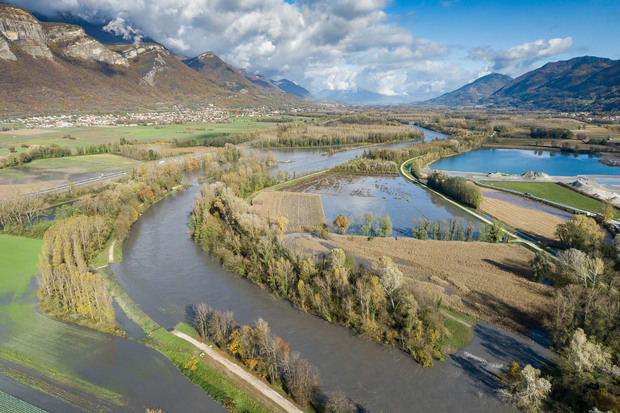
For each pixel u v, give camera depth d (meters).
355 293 99.81
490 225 174.38
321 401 73.75
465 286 117.25
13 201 173.50
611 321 85.75
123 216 166.62
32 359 83.88
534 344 91.31
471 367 83.81
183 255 143.88
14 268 124.88
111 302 107.88
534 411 70.88
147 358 85.94
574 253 113.88
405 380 79.69
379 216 192.25
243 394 74.94
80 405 71.69
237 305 108.81
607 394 67.00
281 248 124.81
